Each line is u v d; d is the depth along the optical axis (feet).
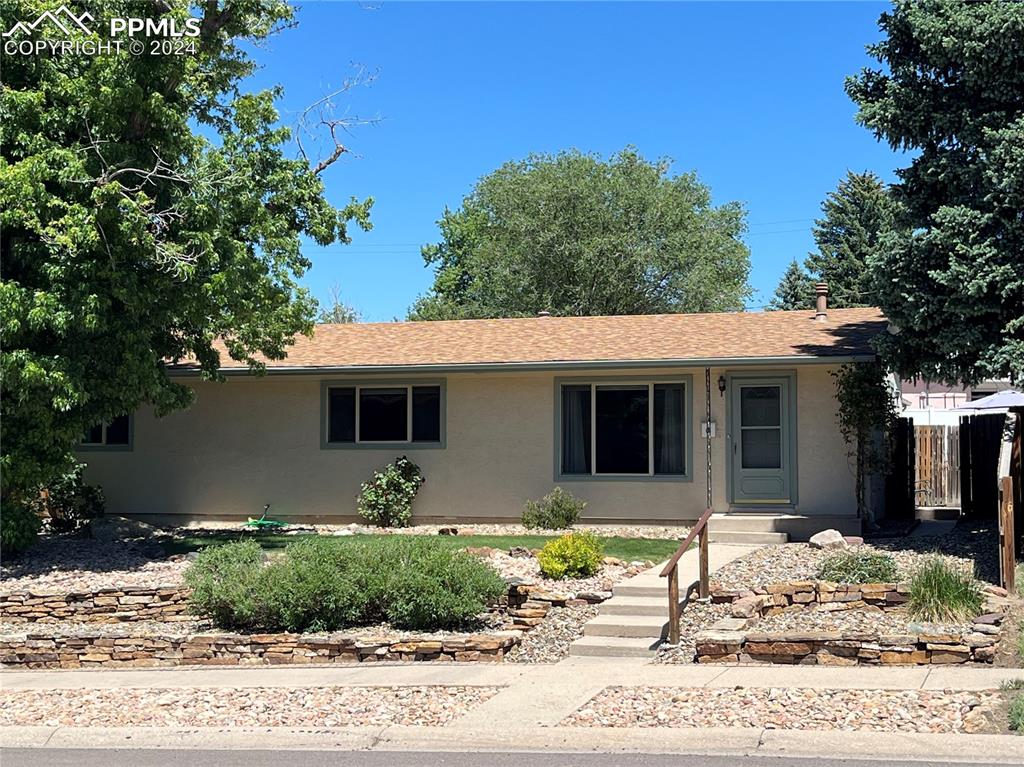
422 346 72.90
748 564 49.06
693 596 43.34
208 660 39.50
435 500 69.92
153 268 52.75
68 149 50.06
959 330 49.85
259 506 72.95
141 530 67.82
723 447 64.59
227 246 54.95
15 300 48.78
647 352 65.67
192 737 28.63
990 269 48.01
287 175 63.10
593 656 37.70
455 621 41.39
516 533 64.90
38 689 35.68
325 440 72.08
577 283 157.07
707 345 66.13
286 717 30.37
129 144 51.08
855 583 41.57
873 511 64.80
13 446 53.21
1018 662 33.19
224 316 59.36
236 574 42.55
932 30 50.49
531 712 29.66
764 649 35.22
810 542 54.85
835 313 73.20
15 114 50.21
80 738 29.12
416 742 27.71
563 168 164.25
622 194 159.43
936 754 24.88
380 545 43.65
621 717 28.86
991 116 50.21
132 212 49.34
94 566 53.57
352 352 72.69
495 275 163.43
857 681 31.65
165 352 60.75
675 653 37.01
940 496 79.97
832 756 25.16
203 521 73.77
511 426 68.85
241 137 62.49
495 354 68.64
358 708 31.01
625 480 66.44
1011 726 26.45
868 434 61.11
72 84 50.44
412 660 38.17
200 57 57.26
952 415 97.55
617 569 48.96
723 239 168.66
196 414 74.28
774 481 63.62
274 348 66.44
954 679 31.40
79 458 75.66
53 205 49.06
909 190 53.36
